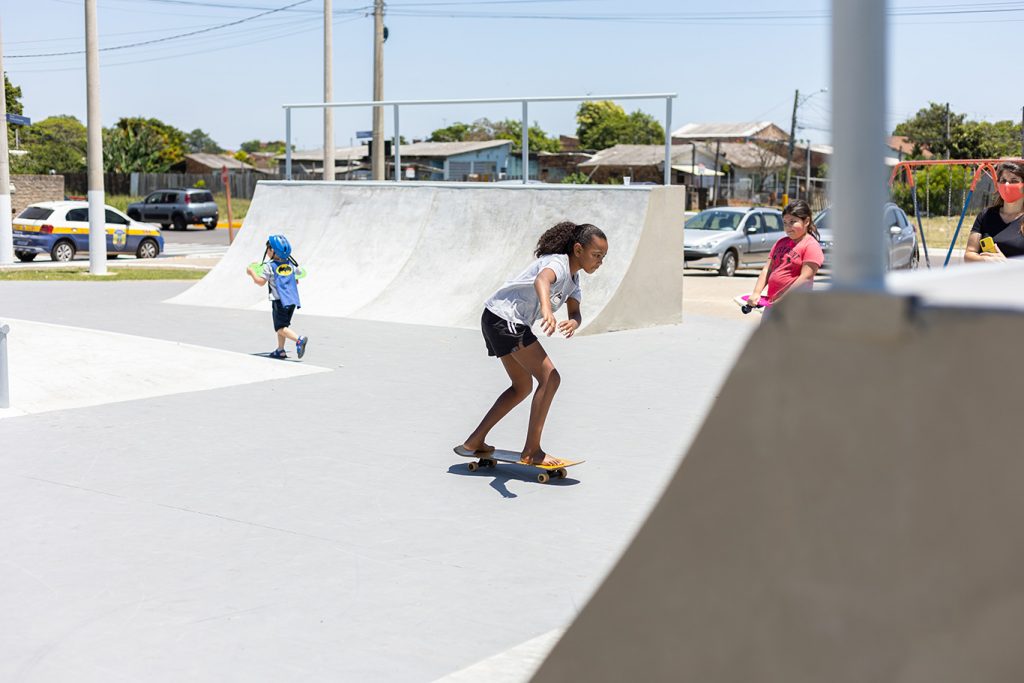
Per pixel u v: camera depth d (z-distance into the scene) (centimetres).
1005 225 737
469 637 419
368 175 2975
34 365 1030
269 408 894
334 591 472
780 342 169
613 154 3969
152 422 833
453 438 788
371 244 1678
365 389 986
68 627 429
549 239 639
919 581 157
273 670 387
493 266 1540
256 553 523
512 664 391
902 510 158
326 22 2789
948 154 6781
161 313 1561
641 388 1005
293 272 1152
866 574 162
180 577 488
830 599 165
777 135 8588
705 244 2520
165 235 4438
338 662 394
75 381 980
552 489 649
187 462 706
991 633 150
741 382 173
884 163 166
